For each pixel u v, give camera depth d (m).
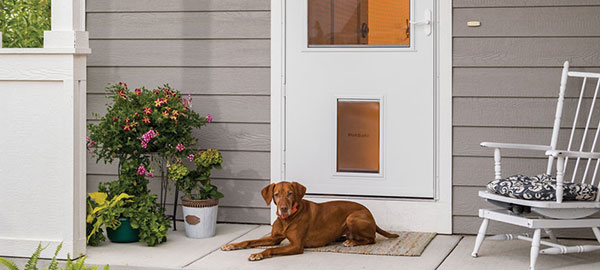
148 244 3.77
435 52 4.10
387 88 4.18
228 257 3.51
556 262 3.44
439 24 4.08
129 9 4.46
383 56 4.17
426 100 4.12
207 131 4.42
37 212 3.53
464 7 4.05
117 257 3.52
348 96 4.23
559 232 4.01
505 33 4.01
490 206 4.06
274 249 3.51
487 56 4.04
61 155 3.48
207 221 4.00
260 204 4.39
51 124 3.48
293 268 3.28
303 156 4.31
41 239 3.53
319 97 4.27
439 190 4.12
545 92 3.98
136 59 4.48
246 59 4.36
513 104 4.02
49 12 5.28
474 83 4.06
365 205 4.22
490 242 3.89
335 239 3.76
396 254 3.55
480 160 4.07
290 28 4.29
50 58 3.45
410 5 4.11
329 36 4.25
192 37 4.41
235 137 4.39
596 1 3.90
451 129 4.09
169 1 4.43
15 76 3.49
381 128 4.19
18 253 3.54
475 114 4.07
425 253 3.61
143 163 4.07
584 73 3.74
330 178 4.29
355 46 4.21
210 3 4.38
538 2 3.96
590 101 3.94
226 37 4.37
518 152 4.01
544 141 3.99
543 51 3.97
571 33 3.93
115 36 4.49
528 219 3.26
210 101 4.41
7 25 5.22
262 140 4.36
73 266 2.80
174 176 4.00
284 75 4.31
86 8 4.51
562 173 3.20
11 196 3.56
